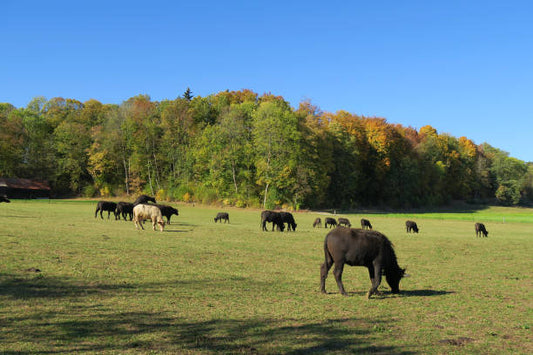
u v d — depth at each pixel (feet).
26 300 32.63
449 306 38.83
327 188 295.48
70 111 368.68
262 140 262.47
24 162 320.29
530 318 35.78
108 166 315.78
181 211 207.10
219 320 31.09
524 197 461.37
